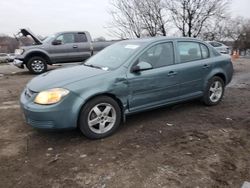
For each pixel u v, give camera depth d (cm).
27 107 400
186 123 490
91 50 1278
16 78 1116
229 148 394
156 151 383
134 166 345
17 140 429
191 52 545
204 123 491
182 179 317
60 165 352
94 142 416
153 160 359
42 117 388
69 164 354
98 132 425
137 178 320
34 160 367
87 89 405
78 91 400
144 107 473
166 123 490
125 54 476
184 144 405
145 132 450
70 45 1238
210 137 430
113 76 430
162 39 506
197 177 321
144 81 459
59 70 483
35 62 1205
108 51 527
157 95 484
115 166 346
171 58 507
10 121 515
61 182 317
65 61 1248
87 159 365
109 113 436
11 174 335
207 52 577
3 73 1326
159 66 487
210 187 304
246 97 683
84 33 1271
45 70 1230
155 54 487
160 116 526
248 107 591
